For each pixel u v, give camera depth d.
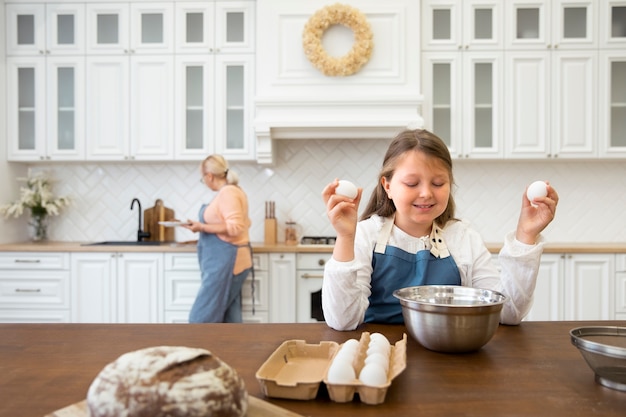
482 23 3.22
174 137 3.29
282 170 3.54
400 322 1.17
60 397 0.66
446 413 0.60
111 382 0.53
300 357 0.81
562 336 0.98
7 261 3.10
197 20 3.29
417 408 0.62
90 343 0.93
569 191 3.48
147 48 3.28
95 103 3.31
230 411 0.53
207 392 0.52
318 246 3.00
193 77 3.31
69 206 3.59
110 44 3.30
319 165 3.53
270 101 3.13
